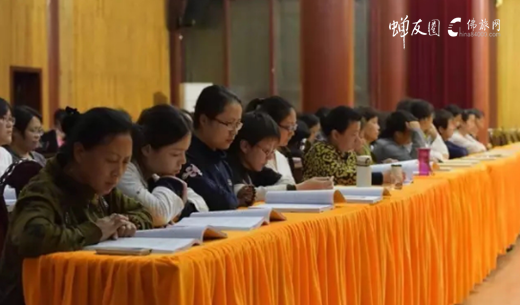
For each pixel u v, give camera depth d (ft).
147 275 6.41
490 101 45.11
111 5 32.48
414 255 12.35
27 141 14.43
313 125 18.57
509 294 17.06
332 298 9.34
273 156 13.16
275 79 39.40
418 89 38.73
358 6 38.40
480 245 17.37
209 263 6.78
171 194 8.59
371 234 10.50
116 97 32.83
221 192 9.91
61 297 6.71
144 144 8.74
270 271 7.89
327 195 10.52
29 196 6.97
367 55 38.42
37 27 28.09
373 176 13.60
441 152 21.71
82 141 7.16
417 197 12.51
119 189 8.39
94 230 7.14
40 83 28.14
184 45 39.06
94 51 31.37
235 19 39.40
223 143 10.21
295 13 39.27
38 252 6.73
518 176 22.66
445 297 14.32
